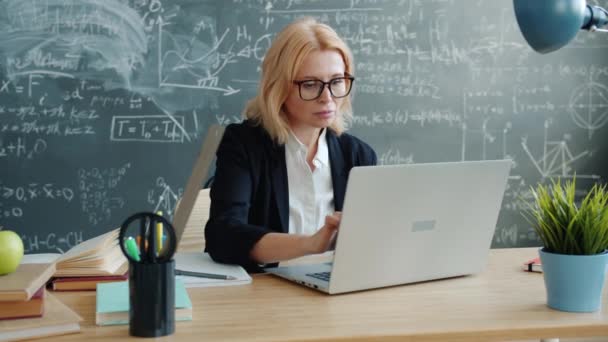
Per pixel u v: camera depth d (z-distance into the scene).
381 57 3.22
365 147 1.98
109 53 3.04
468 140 3.30
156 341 1.05
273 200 1.84
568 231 1.20
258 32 3.13
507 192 3.34
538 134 3.34
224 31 3.11
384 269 1.37
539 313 1.21
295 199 1.89
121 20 3.04
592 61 3.34
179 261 1.64
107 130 3.05
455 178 1.40
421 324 1.14
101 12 3.02
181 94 3.09
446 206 1.41
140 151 3.07
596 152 3.37
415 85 3.25
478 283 1.44
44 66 3.00
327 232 1.45
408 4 3.22
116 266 1.47
